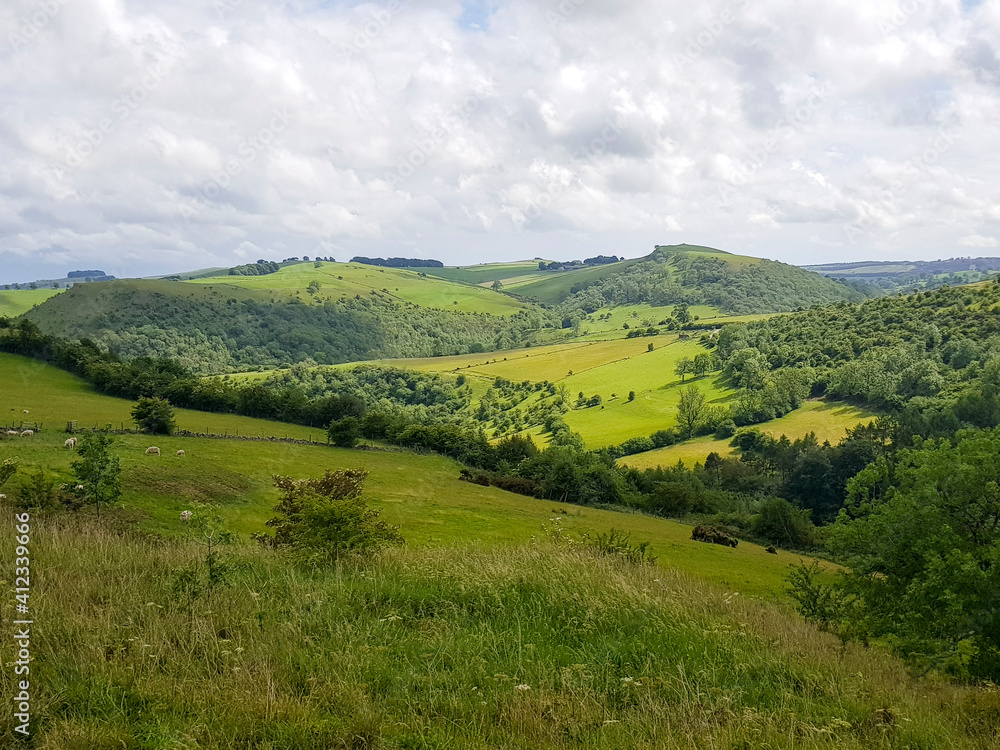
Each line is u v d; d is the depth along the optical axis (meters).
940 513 15.49
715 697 6.76
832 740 6.07
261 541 16.44
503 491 55.91
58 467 31.03
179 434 50.84
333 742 5.17
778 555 45.97
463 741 5.40
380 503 41.34
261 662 6.41
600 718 6.04
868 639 14.28
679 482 72.25
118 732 5.00
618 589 9.73
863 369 106.69
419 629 7.88
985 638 12.32
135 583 8.21
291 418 71.06
